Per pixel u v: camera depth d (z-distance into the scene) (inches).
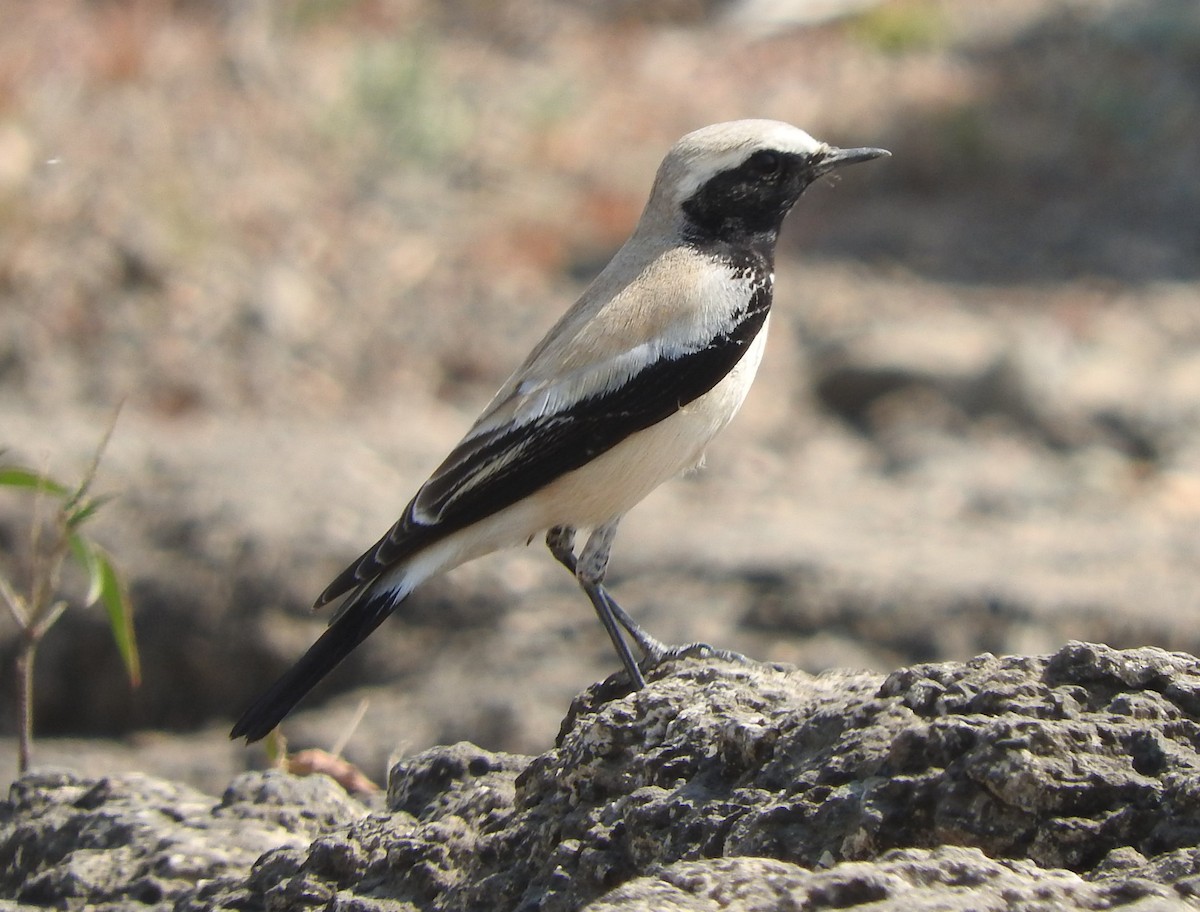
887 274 870.4
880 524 605.9
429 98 988.6
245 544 569.6
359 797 320.8
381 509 600.1
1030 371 724.0
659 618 526.6
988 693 188.7
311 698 546.0
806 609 520.7
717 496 645.9
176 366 751.1
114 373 743.1
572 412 284.0
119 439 653.3
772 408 733.9
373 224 891.4
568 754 218.5
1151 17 1107.3
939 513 623.5
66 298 779.4
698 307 292.8
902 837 179.9
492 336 805.9
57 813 277.0
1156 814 176.2
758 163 304.2
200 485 602.5
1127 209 928.3
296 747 506.6
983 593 517.0
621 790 211.3
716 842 191.3
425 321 813.9
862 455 695.7
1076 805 177.8
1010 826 177.8
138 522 582.2
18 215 818.8
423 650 545.6
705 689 221.0
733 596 534.9
